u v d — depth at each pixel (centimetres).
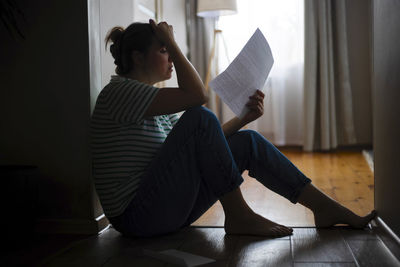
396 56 137
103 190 157
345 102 465
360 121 480
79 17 178
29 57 182
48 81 182
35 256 152
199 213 170
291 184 166
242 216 163
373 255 138
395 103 140
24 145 185
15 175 161
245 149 166
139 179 156
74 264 141
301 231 167
